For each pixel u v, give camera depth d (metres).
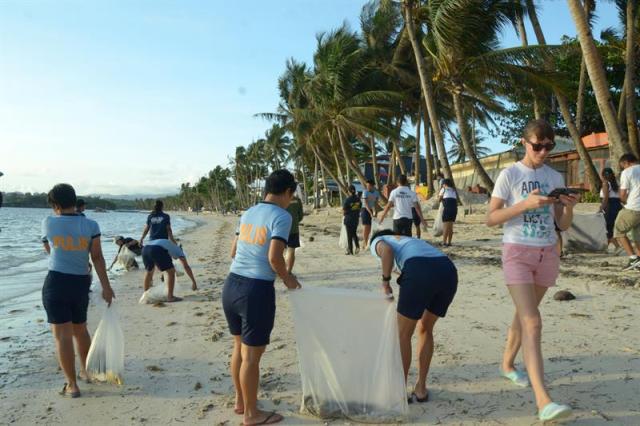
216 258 14.60
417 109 30.64
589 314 5.78
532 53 16.61
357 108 25.78
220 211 119.56
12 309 8.09
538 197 3.19
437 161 34.78
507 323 5.71
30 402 4.01
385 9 25.89
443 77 18.86
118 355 4.32
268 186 3.62
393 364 3.52
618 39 21.03
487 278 8.41
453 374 4.27
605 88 11.84
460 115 18.50
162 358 5.02
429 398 3.81
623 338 4.88
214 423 3.55
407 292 3.61
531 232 3.38
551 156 24.62
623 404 3.53
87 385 4.35
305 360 3.63
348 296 3.61
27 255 18.56
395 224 10.52
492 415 3.49
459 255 11.22
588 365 4.26
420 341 3.82
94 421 3.63
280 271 3.39
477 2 15.88
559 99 17.62
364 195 13.20
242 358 3.44
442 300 3.69
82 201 5.20
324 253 13.44
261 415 3.49
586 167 17.55
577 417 3.38
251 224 3.49
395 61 26.62
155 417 3.67
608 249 10.71
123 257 12.05
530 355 3.24
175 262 12.96
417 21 21.67
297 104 34.47
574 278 7.80
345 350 3.59
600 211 10.05
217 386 4.25
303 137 31.91
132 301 8.10
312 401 3.62
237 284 3.43
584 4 18.06
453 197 12.67
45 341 6.00
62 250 4.05
